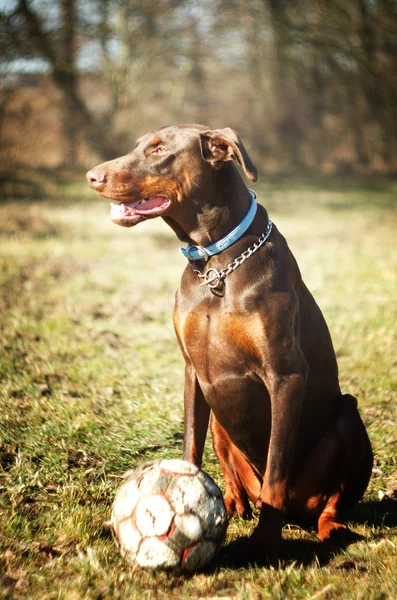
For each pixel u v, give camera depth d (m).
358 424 3.41
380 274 9.61
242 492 3.55
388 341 6.62
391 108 27.33
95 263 10.03
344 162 29.47
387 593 2.66
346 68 27.91
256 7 26.58
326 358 3.47
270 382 3.07
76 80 22.28
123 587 2.68
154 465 2.84
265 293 3.09
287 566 2.91
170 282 9.12
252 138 29.31
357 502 3.54
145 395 5.12
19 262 9.57
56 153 22.84
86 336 6.59
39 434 4.22
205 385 3.24
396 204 18.89
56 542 3.07
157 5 23.14
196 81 27.48
